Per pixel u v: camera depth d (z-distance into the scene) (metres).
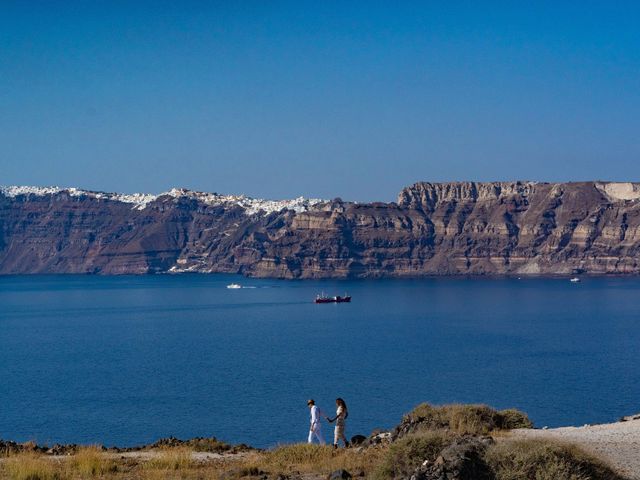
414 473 33.50
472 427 50.38
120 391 199.38
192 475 42.44
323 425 146.75
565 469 33.41
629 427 55.72
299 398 184.38
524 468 33.53
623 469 38.22
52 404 179.25
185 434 140.50
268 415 160.12
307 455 47.44
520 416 55.03
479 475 33.38
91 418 159.50
